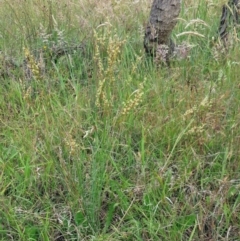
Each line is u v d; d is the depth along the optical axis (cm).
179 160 235
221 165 233
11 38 364
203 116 248
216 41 346
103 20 368
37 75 248
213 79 307
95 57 282
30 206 220
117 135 248
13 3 407
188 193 222
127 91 277
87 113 262
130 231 205
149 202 212
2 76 321
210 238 204
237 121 245
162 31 328
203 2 397
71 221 214
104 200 222
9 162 235
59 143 238
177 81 298
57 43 355
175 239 200
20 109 276
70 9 391
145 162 231
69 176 217
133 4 399
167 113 261
